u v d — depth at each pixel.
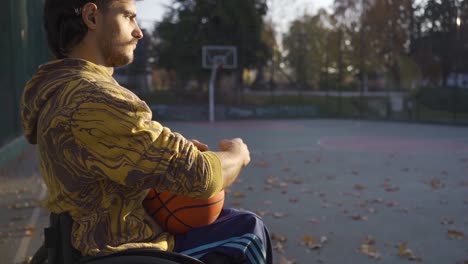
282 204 6.96
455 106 24.72
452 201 7.19
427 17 27.81
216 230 1.52
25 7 12.77
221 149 1.57
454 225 5.80
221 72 36.72
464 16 25.75
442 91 27.33
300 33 40.38
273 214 6.33
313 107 32.16
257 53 37.22
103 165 1.24
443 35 26.77
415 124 25.97
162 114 29.30
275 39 41.56
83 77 1.33
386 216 6.25
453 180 9.02
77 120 1.24
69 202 1.33
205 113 30.16
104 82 1.32
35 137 1.51
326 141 17.03
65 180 1.30
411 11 28.94
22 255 4.15
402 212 6.48
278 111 31.44
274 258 4.53
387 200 7.26
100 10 1.43
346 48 40.31
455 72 26.27
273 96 35.22
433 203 7.05
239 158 1.49
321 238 5.16
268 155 13.09
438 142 16.48
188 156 1.30
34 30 14.32
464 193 7.79
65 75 1.36
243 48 36.38
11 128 10.70
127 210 1.37
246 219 1.56
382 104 29.91
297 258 4.57
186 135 19.38
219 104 33.12
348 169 10.48
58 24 1.44
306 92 38.81
